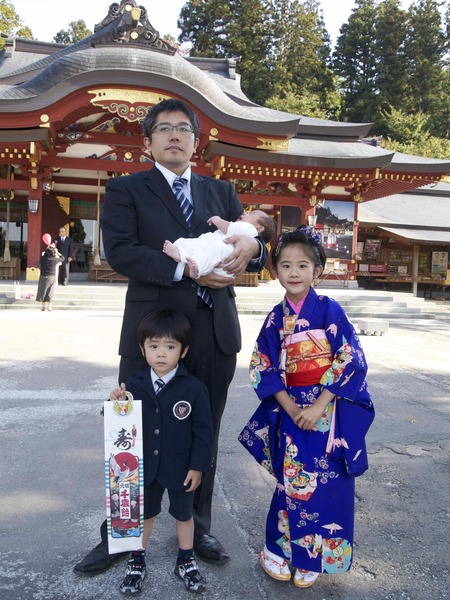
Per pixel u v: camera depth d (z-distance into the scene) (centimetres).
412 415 479
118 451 209
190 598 210
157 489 225
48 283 1163
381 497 307
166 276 214
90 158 1622
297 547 217
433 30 4338
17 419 426
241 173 1628
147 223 226
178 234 228
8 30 3388
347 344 217
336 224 1852
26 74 1844
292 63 4359
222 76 2394
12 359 659
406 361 746
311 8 4497
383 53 4422
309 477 216
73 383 548
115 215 224
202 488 243
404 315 1399
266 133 1508
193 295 226
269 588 219
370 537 261
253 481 327
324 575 229
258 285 1756
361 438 217
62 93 1334
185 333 219
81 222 2050
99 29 1784
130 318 232
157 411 220
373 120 4038
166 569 230
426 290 2781
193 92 1404
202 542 240
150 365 225
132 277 221
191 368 235
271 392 222
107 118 1563
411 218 2527
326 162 1578
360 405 218
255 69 4128
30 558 233
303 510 216
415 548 252
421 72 4344
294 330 226
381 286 2730
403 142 3806
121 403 209
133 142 1603
